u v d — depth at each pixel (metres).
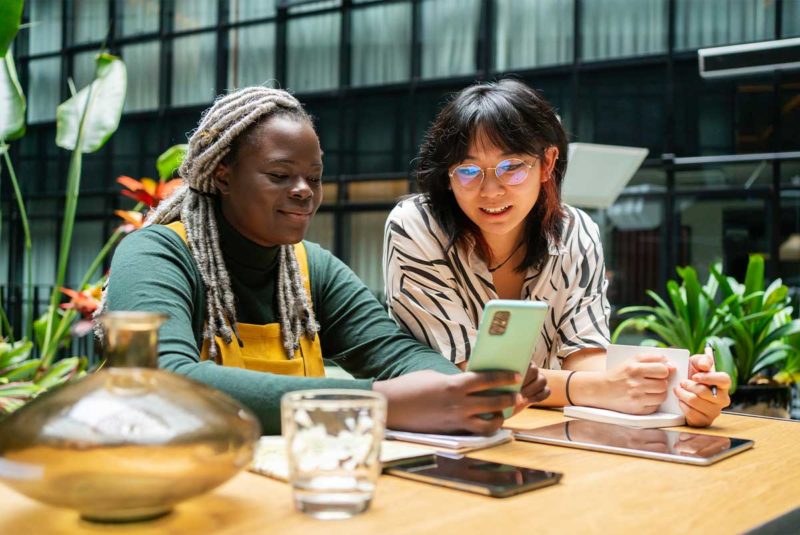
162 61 11.25
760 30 8.06
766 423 1.32
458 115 1.46
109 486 0.63
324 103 10.34
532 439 1.10
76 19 11.72
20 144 11.85
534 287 1.64
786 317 3.31
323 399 0.74
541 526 0.70
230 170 1.29
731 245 7.86
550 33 9.10
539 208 1.59
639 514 0.74
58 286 4.00
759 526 0.71
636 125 8.53
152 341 0.71
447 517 0.72
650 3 8.55
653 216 8.21
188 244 1.31
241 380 1.03
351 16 10.23
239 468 0.70
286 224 1.28
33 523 0.68
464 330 1.55
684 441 1.08
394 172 9.89
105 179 11.38
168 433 0.65
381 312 1.49
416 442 1.05
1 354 3.60
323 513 0.71
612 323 7.77
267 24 10.72
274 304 1.38
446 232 1.57
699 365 1.27
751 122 7.90
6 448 0.65
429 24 9.80
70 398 0.67
